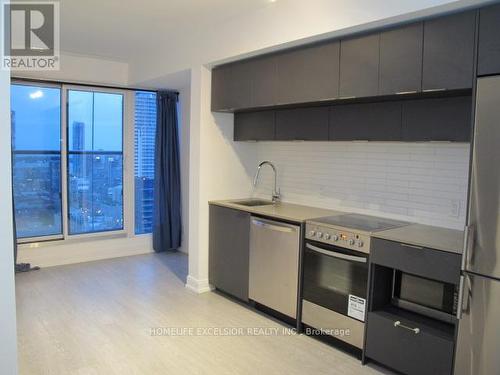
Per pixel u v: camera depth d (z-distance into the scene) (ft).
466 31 7.72
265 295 11.94
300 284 10.86
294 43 10.49
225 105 13.16
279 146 14.29
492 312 7.16
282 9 10.50
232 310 12.47
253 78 12.14
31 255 16.20
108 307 12.51
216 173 14.05
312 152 13.17
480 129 7.15
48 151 16.63
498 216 6.97
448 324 8.52
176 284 14.70
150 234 19.19
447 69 8.00
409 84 8.59
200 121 13.52
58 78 16.31
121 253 18.38
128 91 18.21
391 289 9.57
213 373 9.01
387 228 9.75
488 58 7.36
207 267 14.14
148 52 16.01
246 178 14.85
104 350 9.89
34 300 12.91
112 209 18.43
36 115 16.21
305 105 11.51
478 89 7.20
